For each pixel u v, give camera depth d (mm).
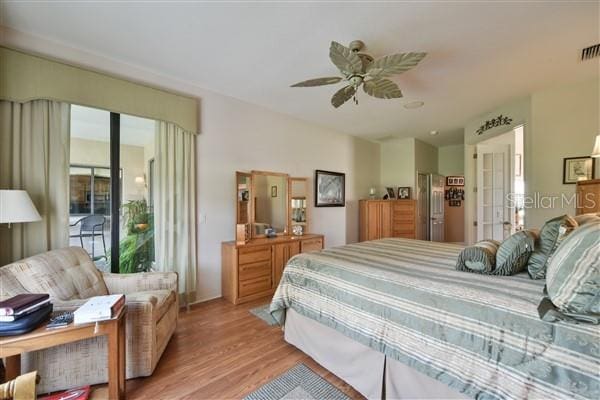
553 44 2283
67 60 2348
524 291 1313
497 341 1109
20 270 1698
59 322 1401
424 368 1318
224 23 2037
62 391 1625
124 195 2758
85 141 2535
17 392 1144
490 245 1809
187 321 2691
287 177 4152
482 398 1109
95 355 1691
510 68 2701
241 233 3324
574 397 905
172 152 2951
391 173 6094
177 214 2992
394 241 3068
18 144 2121
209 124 3311
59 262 1939
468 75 2846
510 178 4359
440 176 6570
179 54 2490
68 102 2307
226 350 2158
